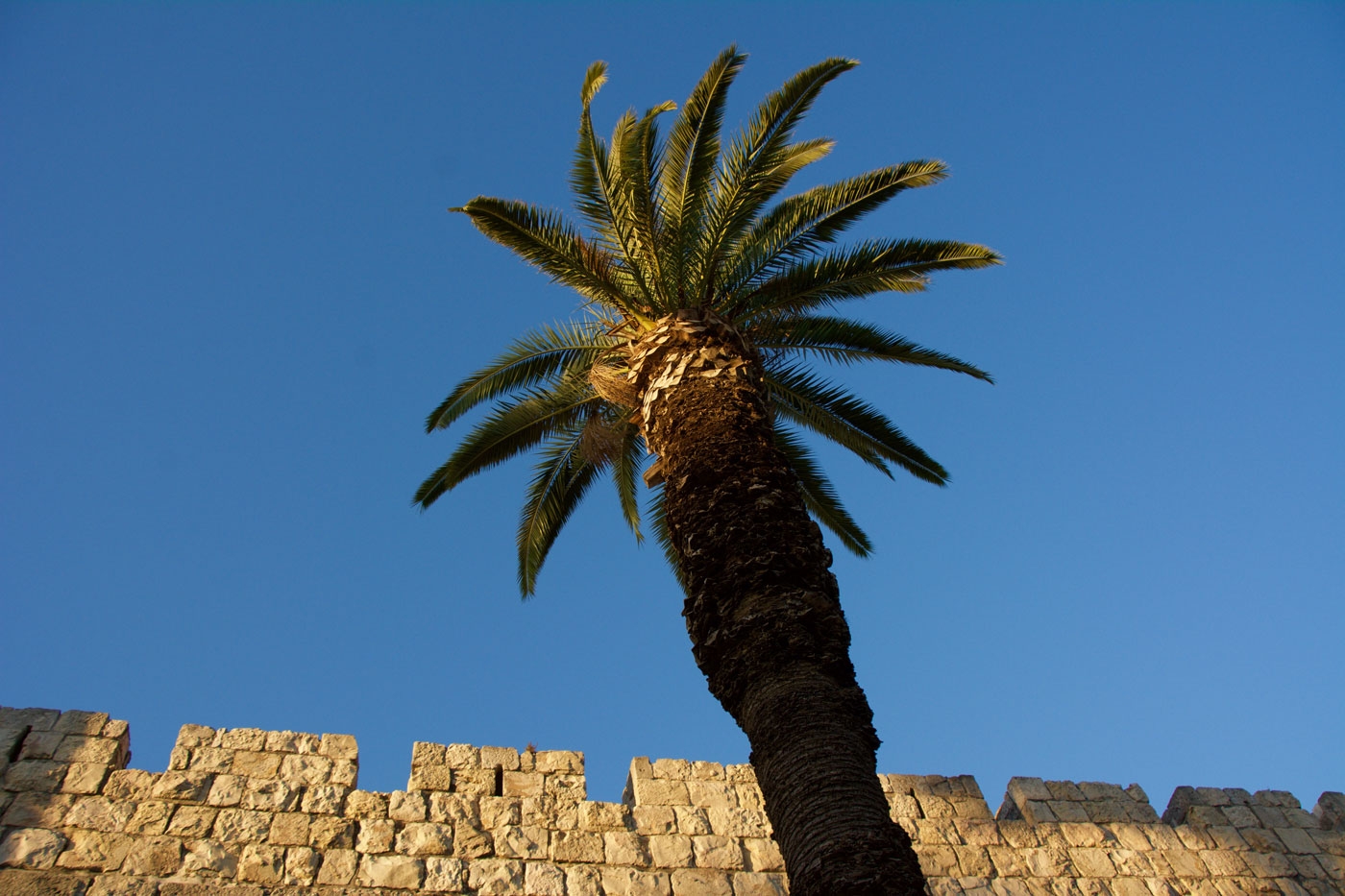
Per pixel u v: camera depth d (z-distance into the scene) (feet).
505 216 43.16
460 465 49.83
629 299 44.11
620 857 40.24
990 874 43.42
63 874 34.96
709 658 31.01
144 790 38.06
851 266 45.32
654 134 42.42
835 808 26.50
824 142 47.83
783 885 40.70
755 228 47.14
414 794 40.47
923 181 45.21
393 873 37.76
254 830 37.86
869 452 51.37
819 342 46.98
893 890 24.99
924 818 45.03
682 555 33.40
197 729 40.63
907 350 47.52
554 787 42.11
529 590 53.42
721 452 34.76
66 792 37.32
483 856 39.11
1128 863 45.03
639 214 42.63
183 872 35.99
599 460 50.78
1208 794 48.85
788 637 29.78
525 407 49.62
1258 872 45.75
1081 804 47.19
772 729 28.32
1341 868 46.52
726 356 38.96
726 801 43.24
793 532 32.35
